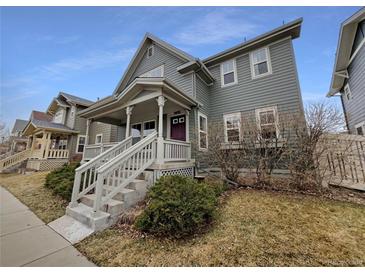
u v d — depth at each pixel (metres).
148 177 5.01
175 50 9.15
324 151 4.67
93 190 5.09
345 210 3.52
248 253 2.40
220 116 8.96
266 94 7.82
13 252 2.69
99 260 2.47
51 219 3.99
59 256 2.58
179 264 2.30
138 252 2.60
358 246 2.42
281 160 5.15
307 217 3.33
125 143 6.43
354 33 8.61
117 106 7.87
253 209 3.82
